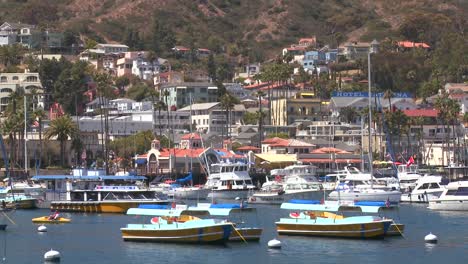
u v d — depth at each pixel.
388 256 169.38
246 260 164.25
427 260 166.25
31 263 165.75
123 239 187.12
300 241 183.50
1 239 195.75
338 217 188.62
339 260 164.88
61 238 195.75
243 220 191.25
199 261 163.25
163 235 182.00
